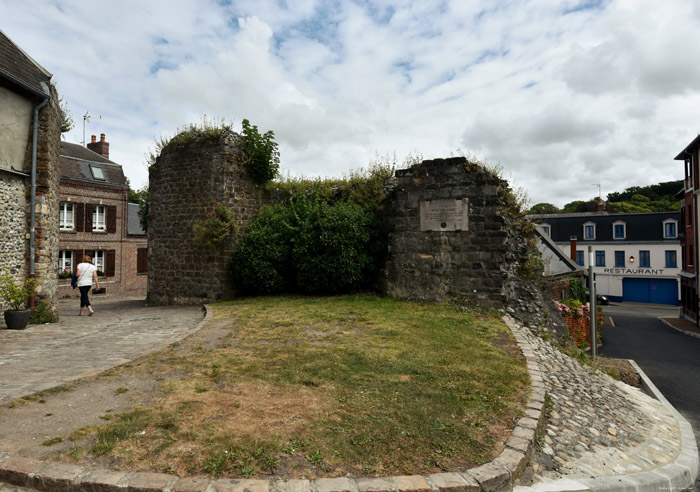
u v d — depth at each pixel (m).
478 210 10.71
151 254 14.80
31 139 10.27
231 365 5.62
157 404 4.23
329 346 6.70
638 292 41.69
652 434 5.52
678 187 57.00
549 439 4.35
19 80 9.55
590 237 43.59
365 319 8.87
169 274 14.30
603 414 5.56
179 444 3.41
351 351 6.37
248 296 13.56
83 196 25.80
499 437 3.94
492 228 10.55
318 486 2.95
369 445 3.59
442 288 10.95
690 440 5.65
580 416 5.16
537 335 9.23
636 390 8.11
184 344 6.85
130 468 3.05
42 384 4.75
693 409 8.51
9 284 9.12
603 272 42.84
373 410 4.29
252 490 2.86
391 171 13.60
